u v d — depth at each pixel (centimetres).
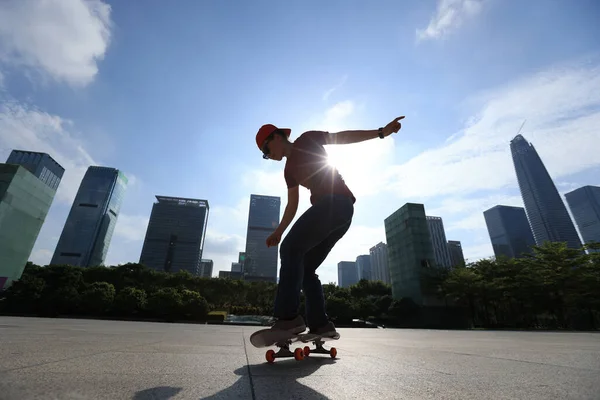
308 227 199
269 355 191
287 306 186
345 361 204
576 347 356
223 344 326
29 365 135
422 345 397
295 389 114
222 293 5850
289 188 239
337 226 212
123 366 147
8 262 4138
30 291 3816
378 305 5416
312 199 229
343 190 223
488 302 4591
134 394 96
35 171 19212
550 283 3375
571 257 3491
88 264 19012
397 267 5519
